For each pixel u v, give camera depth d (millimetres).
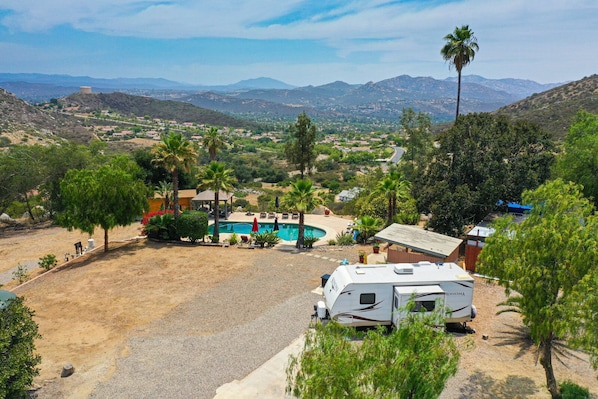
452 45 40656
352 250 30391
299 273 25188
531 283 12695
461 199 29859
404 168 56062
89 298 21750
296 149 49156
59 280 24734
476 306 20562
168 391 13781
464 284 17578
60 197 46375
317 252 29969
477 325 18562
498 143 31500
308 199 30625
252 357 15820
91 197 29109
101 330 18156
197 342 16984
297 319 18938
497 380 14391
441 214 29984
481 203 30812
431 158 34062
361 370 8578
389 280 17406
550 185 14391
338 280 17906
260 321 18781
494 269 14617
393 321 17359
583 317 11445
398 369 8555
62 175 46781
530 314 12961
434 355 8977
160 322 18844
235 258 28422
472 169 31562
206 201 42281
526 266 13016
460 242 25188
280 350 16297
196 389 13883
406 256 24875
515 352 16281
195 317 19312
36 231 42219
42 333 17969
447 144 32250
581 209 13828
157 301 21203
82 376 14672
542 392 13695
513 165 31234
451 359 9414
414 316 10219
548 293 12789
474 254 25109
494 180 30312
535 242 13031
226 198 40562
